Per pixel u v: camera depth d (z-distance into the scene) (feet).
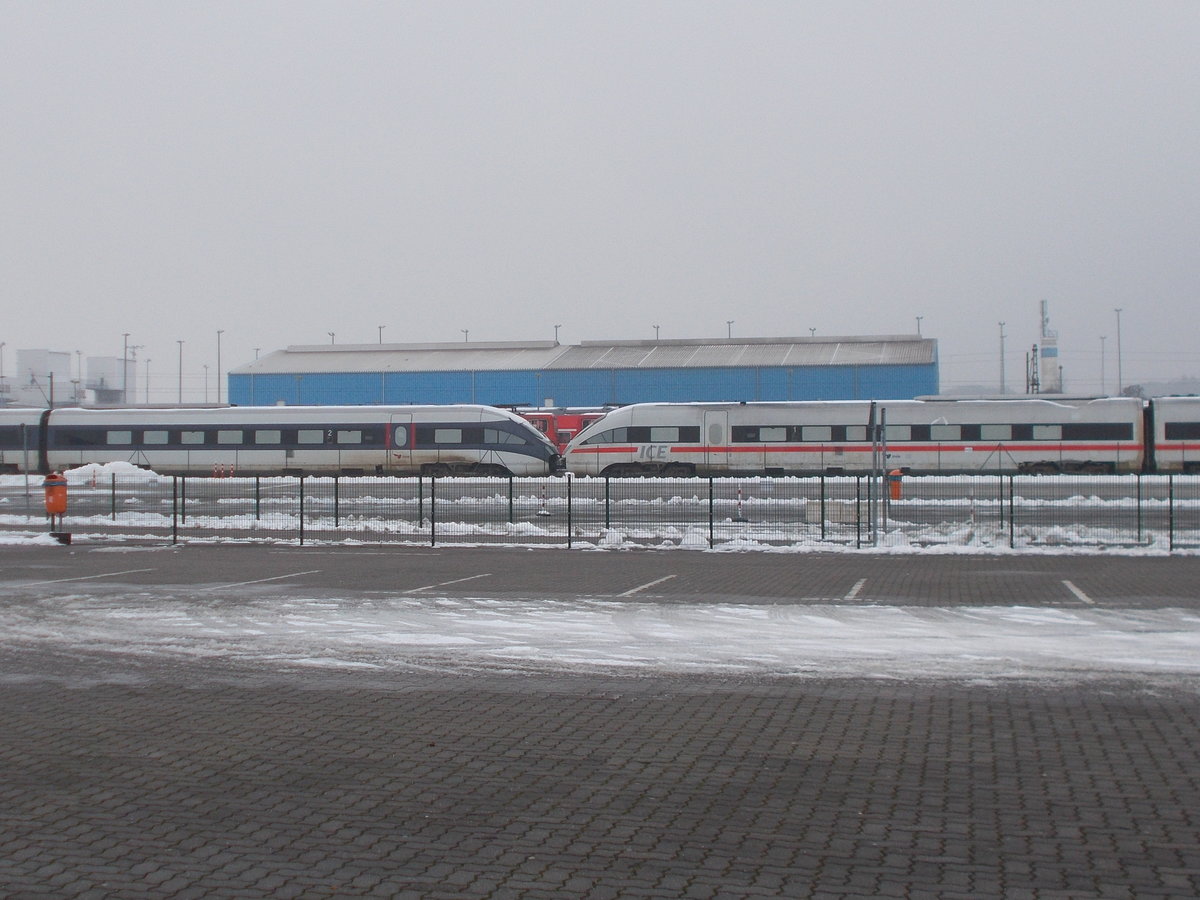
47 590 59.57
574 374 267.39
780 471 166.30
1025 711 31.94
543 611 51.31
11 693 35.04
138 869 20.33
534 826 22.59
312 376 277.85
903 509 103.45
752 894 19.12
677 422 168.96
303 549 84.74
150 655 41.14
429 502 114.83
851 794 24.58
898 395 250.16
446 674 37.60
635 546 85.46
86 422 177.47
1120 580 62.90
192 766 26.96
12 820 23.08
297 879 19.85
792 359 261.03
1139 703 32.86
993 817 23.00
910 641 43.14
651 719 31.35
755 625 47.09
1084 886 19.40
